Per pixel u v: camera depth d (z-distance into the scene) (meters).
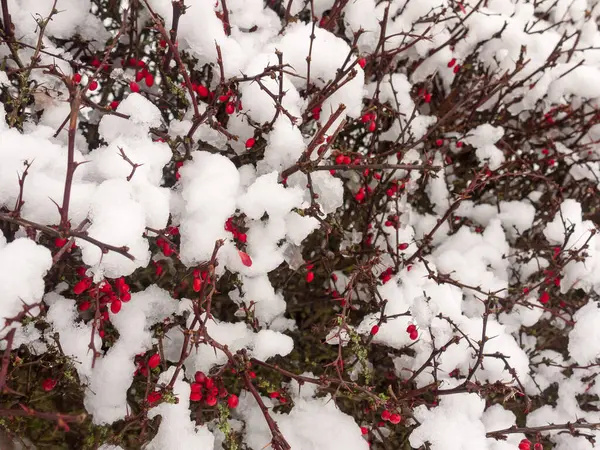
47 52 0.29
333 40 0.31
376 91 0.36
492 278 0.40
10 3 0.30
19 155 0.24
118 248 0.21
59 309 0.27
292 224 0.30
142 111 0.26
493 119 0.44
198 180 0.27
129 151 0.26
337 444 0.33
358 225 0.42
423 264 0.38
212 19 0.29
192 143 0.30
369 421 0.38
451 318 0.35
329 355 0.39
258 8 0.33
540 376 0.43
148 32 0.37
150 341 0.28
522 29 0.43
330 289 0.40
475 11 0.39
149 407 0.27
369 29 0.36
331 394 0.34
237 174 0.28
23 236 0.25
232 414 0.36
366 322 0.35
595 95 0.43
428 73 0.41
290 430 0.34
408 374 0.36
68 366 0.27
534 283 0.44
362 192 0.37
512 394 0.29
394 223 0.39
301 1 0.35
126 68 0.35
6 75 0.28
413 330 0.32
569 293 0.47
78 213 0.24
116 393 0.27
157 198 0.25
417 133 0.41
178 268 0.33
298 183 0.30
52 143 0.26
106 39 0.34
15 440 0.31
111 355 0.27
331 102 0.31
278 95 0.28
